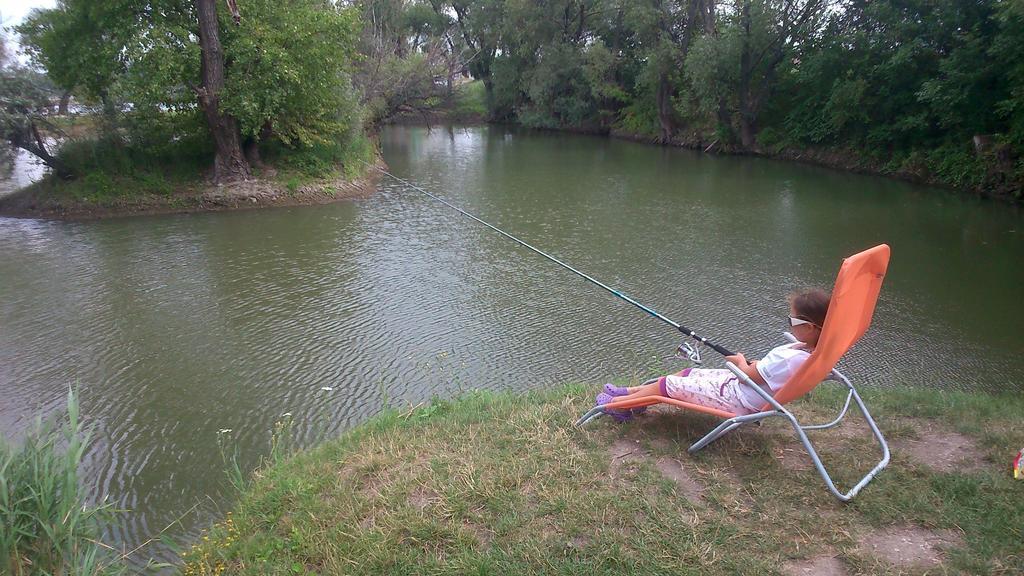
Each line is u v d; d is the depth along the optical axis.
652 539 2.91
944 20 20.84
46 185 16.94
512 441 3.91
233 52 16.56
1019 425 3.96
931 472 3.33
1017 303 10.06
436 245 13.38
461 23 47.28
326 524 3.32
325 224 15.16
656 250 13.00
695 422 3.96
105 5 15.58
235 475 5.64
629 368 7.84
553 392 5.05
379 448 4.11
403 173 23.09
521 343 8.62
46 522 3.03
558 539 2.96
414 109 32.56
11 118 16.08
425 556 2.95
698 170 24.44
